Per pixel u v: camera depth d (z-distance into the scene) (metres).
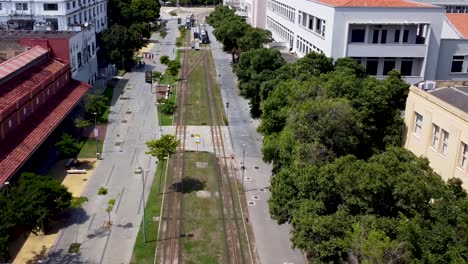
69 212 43.53
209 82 94.12
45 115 54.88
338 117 37.94
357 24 65.38
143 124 68.31
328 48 66.81
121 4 134.25
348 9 64.25
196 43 137.62
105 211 44.03
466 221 23.66
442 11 64.81
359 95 43.38
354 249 25.62
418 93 40.31
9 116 46.91
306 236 28.84
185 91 86.94
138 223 42.34
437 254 24.14
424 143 39.06
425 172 30.06
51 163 53.41
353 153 39.78
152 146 50.00
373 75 67.50
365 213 28.38
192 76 98.81
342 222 27.70
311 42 77.00
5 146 44.75
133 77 95.81
